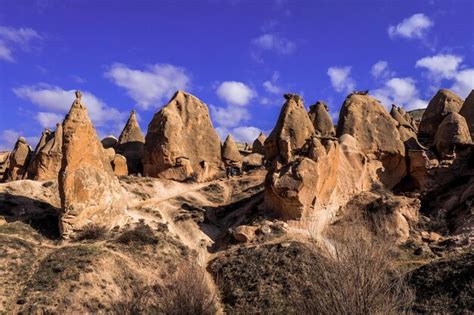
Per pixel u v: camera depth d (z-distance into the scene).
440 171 49.69
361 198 46.94
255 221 45.19
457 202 45.88
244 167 69.12
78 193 43.28
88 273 36.72
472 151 49.91
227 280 38.34
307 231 42.72
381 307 19.95
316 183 44.56
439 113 61.34
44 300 33.66
